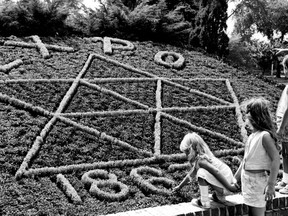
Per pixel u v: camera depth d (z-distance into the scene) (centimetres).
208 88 615
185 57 735
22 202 316
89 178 358
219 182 293
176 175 393
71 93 514
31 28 725
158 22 800
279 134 298
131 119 485
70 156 396
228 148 469
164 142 452
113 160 404
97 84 559
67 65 604
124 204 330
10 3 722
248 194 264
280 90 687
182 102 554
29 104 469
